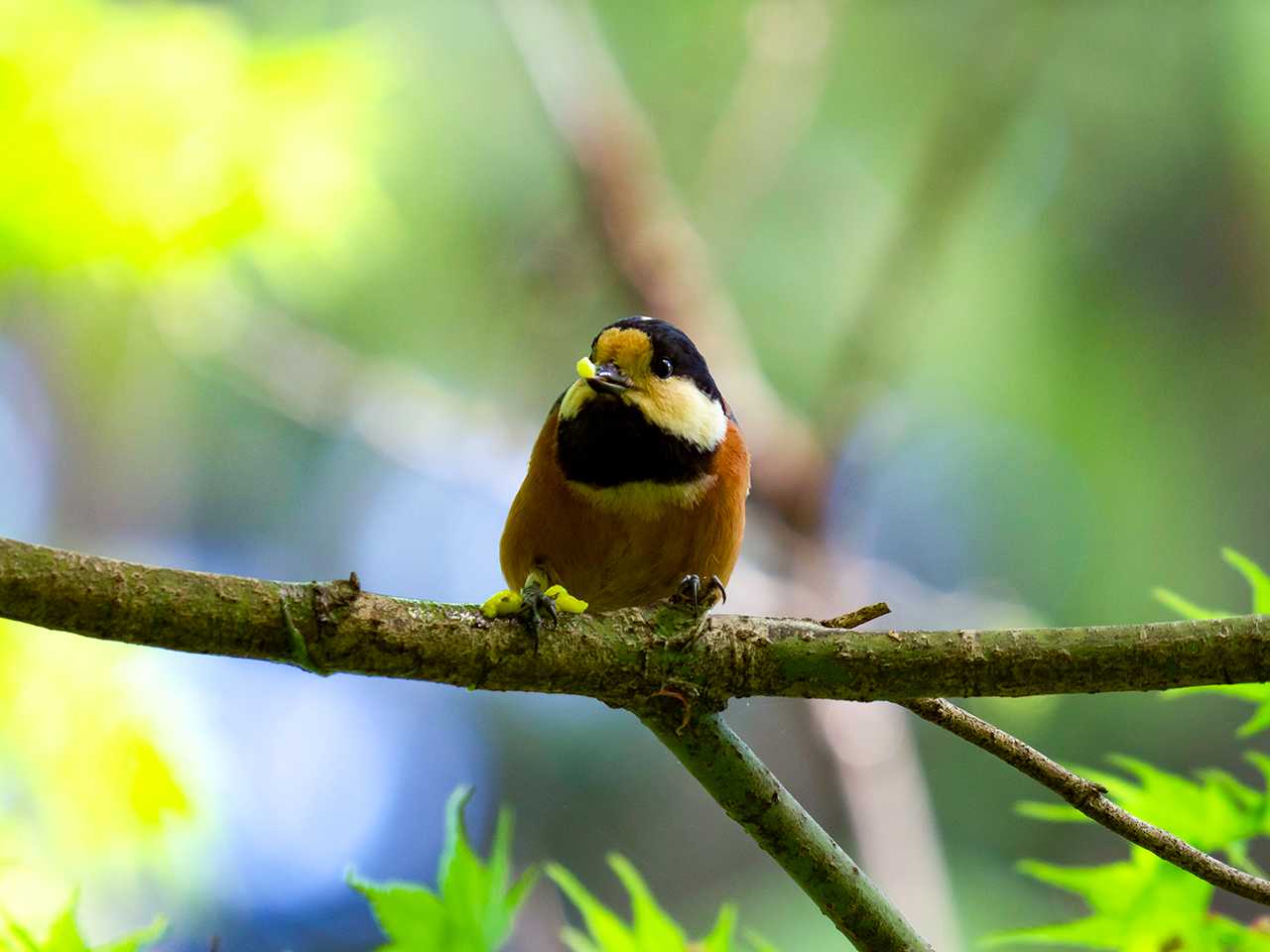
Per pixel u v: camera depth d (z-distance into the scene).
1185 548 13.13
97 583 4.05
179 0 10.70
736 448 6.79
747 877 15.21
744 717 15.05
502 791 15.91
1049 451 14.01
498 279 12.99
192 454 15.46
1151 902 4.70
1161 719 13.01
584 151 12.21
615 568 6.69
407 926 4.39
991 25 12.14
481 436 11.89
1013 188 13.05
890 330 11.88
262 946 13.76
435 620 4.43
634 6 13.49
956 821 13.42
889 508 14.56
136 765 7.86
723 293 12.62
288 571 15.70
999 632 4.54
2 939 4.30
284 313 12.41
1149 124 12.80
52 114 8.91
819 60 12.57
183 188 9.19
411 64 12.20
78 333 13.88
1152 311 13.06
